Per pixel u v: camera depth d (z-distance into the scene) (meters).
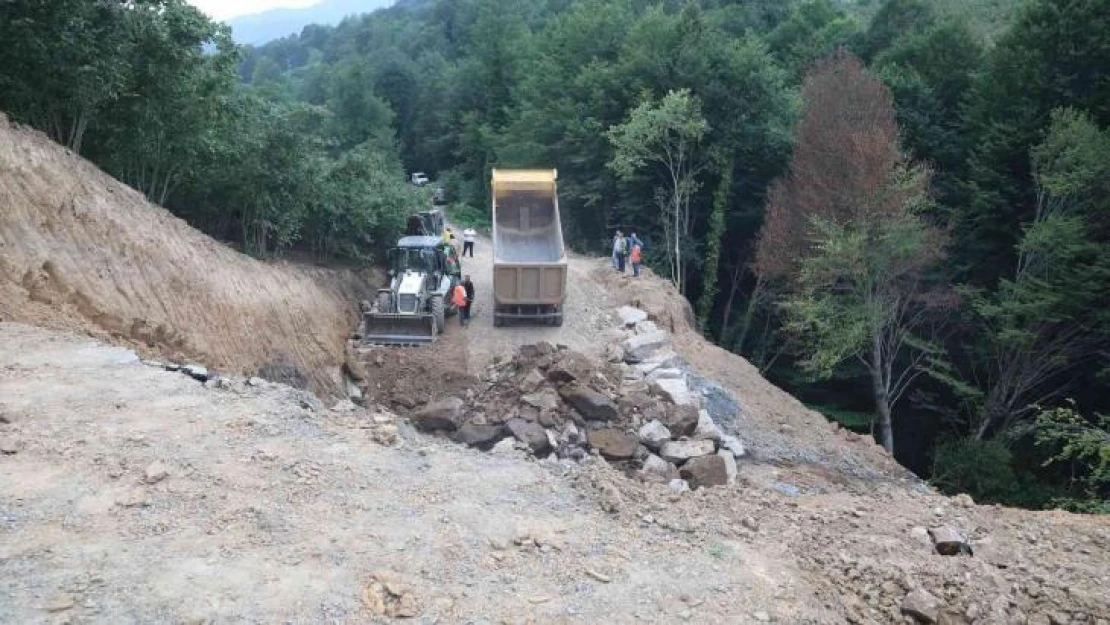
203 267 14.03
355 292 21.97
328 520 6.19
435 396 15.66
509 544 6.21
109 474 6.45
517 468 7.95
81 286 10.86
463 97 63.62
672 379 15.52
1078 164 20.53
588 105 36.84
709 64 32.22
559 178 37.75
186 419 7.76
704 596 5.82
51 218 11.04
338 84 71.31
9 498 5.93
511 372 15.33
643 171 33.25
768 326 29.25
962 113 28.50
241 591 5.11
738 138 31.09
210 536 5.73
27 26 11.98
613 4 45.78
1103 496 18.81
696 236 34.03
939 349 22.12
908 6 38.09
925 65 31.53
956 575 6.82
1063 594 6.73
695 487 11.67
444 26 101.88
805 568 6.69
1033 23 25.20
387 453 7.78
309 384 15.27
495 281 18.72
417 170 71.88
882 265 20.27
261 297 15.54
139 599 4.90
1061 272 20.36
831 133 24.47
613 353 17.23
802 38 43.12
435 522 6.38
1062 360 20.97
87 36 12.68
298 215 20.36
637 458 12.65
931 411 25.50
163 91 15.02
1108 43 22.70
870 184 20.75
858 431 26.31
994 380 23.17
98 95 13.45
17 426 7.12
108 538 5.56
